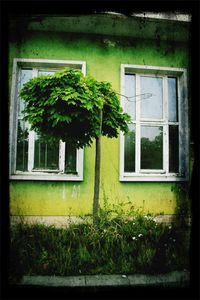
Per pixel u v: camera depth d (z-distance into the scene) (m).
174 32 5.46
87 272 3.54
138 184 5.51
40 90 3.74
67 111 3.70
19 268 3.40
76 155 5.53
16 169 5.38
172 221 5.03
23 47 5.34
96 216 4.24
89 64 5.50
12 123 5.23
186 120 5.76
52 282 3.28
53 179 5.25
